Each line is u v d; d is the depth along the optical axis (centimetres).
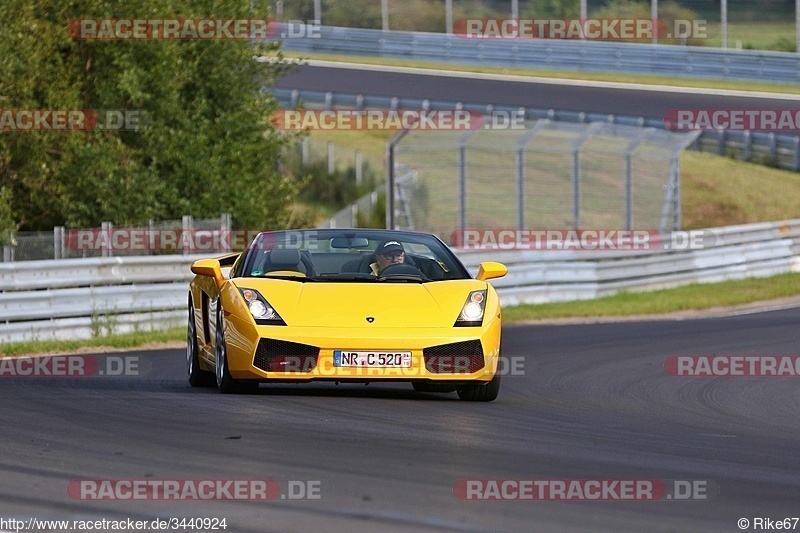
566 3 15825
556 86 14075
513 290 7038
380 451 2075
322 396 2900
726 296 7475
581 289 7425
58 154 7025
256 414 2517
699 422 2739
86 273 5066
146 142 7369
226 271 3438
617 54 14938
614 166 11656
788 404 3141
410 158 11731
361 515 1566
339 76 14912
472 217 10800
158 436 2206
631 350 4562
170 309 5422
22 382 3334
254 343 2728
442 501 1661
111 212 6962
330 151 13362
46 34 6838
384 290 2881
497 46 15712
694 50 14400
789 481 1911
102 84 7150
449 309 2823
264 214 7638
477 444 2195
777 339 4981
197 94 7806
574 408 2930
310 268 3044
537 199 11175
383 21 17188
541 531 1495
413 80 14588
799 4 14350
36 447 2083
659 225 10894
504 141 11912
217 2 7712
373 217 12256
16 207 7088
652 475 1917
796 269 9244
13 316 4725
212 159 7462
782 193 12738
